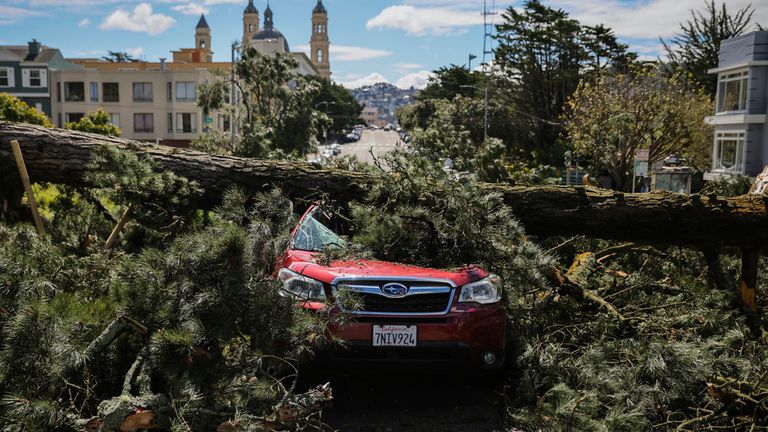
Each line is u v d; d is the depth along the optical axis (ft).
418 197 19.34
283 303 13.52
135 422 11.68
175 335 12.16
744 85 106.22
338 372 14.84
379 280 15.15
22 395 11.87
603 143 115.34
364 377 17.53
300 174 24.52
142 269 13.71
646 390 13.88
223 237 13.38
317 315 13.99
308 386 16.25
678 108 115.44
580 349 16.71
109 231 25.09
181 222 22.08
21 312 12.46
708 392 14.03
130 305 13.23
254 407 12.42
